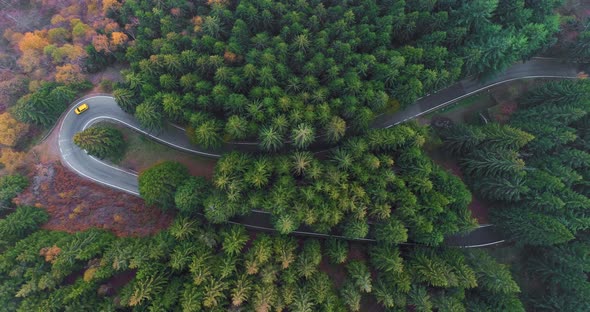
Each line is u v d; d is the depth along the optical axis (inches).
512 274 2603.3
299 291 2004.2
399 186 2226.9
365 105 2504.9
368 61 2496.3
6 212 2480.3
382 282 2182.6
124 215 2598.4
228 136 2496.3
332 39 2687.0
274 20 2741.1
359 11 2726.4
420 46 2667.3
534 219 2289.6
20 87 2669.8
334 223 2162.9
